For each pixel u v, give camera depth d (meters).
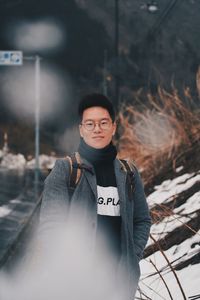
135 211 2.85
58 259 2.54
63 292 2.55
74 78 72.44
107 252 2.60
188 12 112.69
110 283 2.59
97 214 2.61
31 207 14.98
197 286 4.03
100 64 77.88
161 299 4.13
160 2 58.59
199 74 7.62
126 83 28.91
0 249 8.30
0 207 14.88
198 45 86.19
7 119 62.69
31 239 8.79
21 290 5.20
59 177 2.60
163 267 4.69
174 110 8.41
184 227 5.22
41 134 61.84
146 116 8.95
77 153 2.68
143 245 2.82
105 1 116.75
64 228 2.55
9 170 42.50
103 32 86.94
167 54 87.56
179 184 6.79
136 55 78.31
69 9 83.38
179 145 8.20
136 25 111.00
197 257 4.54
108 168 2.69
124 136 9.34
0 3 76.56
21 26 76.00
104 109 2.67
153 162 8.42
